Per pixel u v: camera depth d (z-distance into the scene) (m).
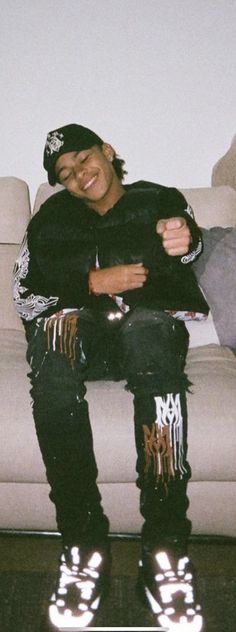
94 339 1.25
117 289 1.24
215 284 1.51
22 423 1.21
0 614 1.14
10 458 1.21
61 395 1.09
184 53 2.06
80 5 2.03
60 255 1.29
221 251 1.54
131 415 1.21
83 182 1.32
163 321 1.21
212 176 2.08
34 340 1.19
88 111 2.11
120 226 1.33
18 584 1.23
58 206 1.37
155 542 1.07
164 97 2.10
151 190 1.38
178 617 1.05
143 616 1.14
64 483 1.08
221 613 1.15
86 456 1.09
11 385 1.28
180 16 2.03
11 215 1.77
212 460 1.19
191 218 1.30
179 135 2.13
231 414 1.21
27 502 1.29
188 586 1.06
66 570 1.08
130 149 2.14
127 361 1.16
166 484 1.07
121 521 1.29
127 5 2.03
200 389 1.26
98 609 1.15
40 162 2.15
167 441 1.08
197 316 1.32
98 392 1.26
